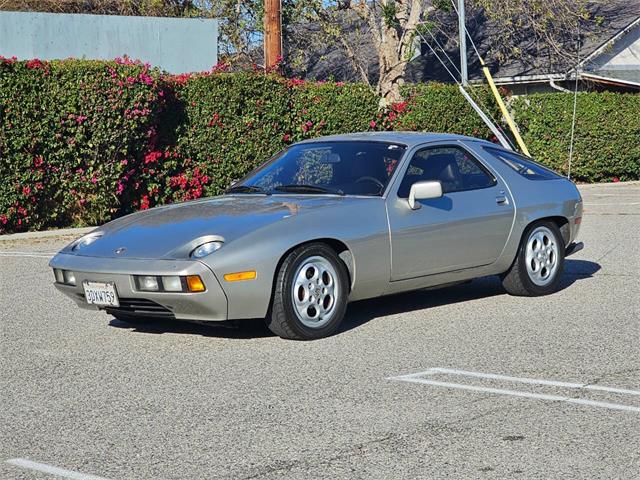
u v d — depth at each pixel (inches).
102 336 327.6
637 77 1245.7
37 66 652.7
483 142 374.6
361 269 317.4
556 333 316.5
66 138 668.1
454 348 297.3
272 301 301.9
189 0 1104.8
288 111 784.9
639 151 1077.8
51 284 446.6
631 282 409.7
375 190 330.0
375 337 313.7
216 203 334.3
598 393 246.5
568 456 201.2
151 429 225.0
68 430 226.1
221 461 202.5
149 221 323.0
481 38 1395.2
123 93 673.6
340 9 1151.0
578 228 393.1
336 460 201.0
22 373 280.1
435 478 189.9
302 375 268.2
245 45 1083.9
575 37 1270.9
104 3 1024.2
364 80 1172.5
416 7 1129.4
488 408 234.8
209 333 324.8
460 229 343.9
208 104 740.0
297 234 301.3
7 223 661.9
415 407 236.5
